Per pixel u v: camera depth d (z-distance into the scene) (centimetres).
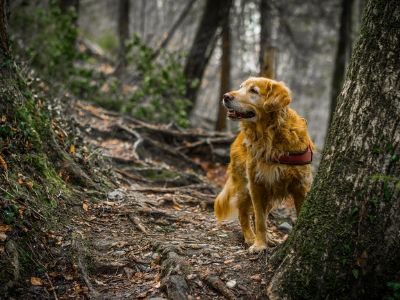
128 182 677
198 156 966
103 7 2827
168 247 441
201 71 1405
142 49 1103
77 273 408
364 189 342
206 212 620
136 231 502
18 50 984
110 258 437
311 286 351
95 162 648
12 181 451
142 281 408
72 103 919
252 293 376
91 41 2208
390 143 338
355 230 343
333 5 1680
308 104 3036
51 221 459
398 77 337
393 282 339
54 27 1117
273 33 1805
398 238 339
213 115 2672
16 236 405
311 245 358
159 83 1073
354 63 363
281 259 387
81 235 457
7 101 509
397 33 337
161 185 722
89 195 551
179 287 376
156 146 901
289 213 698
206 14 1398
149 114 1084
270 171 454
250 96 455
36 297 372
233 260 431
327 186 361
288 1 1661
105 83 1189
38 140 531
